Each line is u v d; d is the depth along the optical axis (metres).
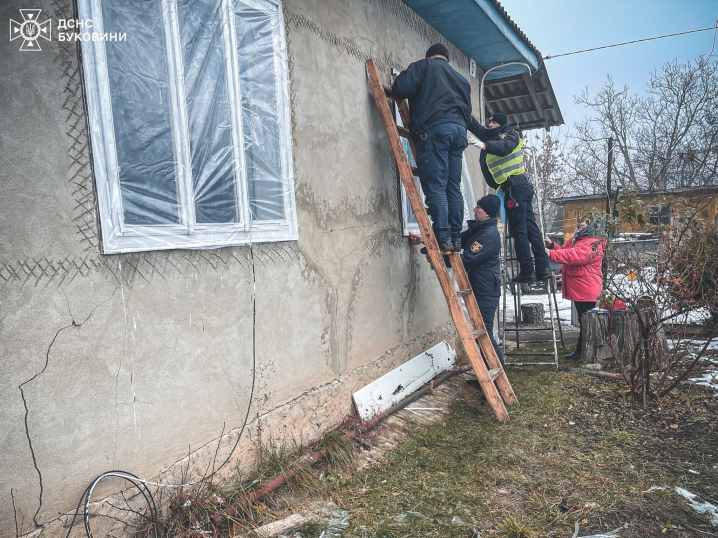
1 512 1.67
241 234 2.68
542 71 7.69
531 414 3.96
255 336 2.79
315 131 3.35
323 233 3.41
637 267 4.33
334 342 3.51
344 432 3.41
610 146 9.06
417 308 4.81
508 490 2.83
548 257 5.35
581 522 2.49
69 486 1.88
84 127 1.93
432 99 3.83
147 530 2.11
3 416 1.68
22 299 1.73
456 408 4.18
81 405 1.92
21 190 1.73
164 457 2.26
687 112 21.34
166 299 2.27
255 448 2.76
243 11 2.79
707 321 5.93
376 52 4.22
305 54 3.28
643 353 4.27
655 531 2.41
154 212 2.23
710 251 4.18
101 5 2.00
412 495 2.75
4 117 1.69
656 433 3.60
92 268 1.96
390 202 4.36
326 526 2.41
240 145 2.69
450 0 4.79
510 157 5.09
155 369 2.21
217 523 2.24
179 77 2.33
